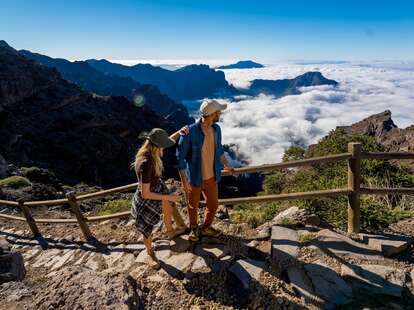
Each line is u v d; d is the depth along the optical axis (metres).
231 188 52.59
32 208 12.48
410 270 4.66
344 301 4.15
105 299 3.72
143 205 4.91
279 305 4.15
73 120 63.62
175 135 4.94
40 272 6.39
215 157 4.95
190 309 4.27
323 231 5.51
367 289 4.32
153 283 4.79
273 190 15.40
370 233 5.56
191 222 5.39
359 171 5.44
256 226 6.52
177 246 5.57
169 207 5.56
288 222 5.95
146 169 4.41
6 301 3.76
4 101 58.41
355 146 5.34
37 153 51.75
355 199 5.51
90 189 29.88
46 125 59.62
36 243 7.98
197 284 4.65
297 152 16.88
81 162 54.47
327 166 11.30
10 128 52.91
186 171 4.96
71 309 3.61
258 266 4.80
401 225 6.19
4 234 9.00
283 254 4.99
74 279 4.07
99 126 67.19
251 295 4.34
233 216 7.25
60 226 8.84
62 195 15.87
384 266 4.70
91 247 6.92
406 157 5.20
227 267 4.85
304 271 4.64
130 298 3.88
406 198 9.19
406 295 4.23
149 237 5.09
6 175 20.02
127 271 5.35
